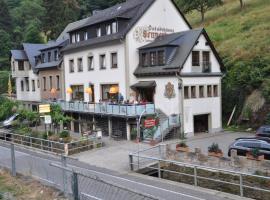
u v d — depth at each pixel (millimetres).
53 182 13766
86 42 41375
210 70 35375
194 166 18250
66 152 27844
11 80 74375
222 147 27625
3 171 17453
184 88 33125
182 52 33656
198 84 34219
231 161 20734
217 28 52531
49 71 48969
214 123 35719
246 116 35219
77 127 39656
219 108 36219
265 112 33562
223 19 55906
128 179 19922
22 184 14969
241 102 36625
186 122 33219
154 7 38062
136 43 36750
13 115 43344
